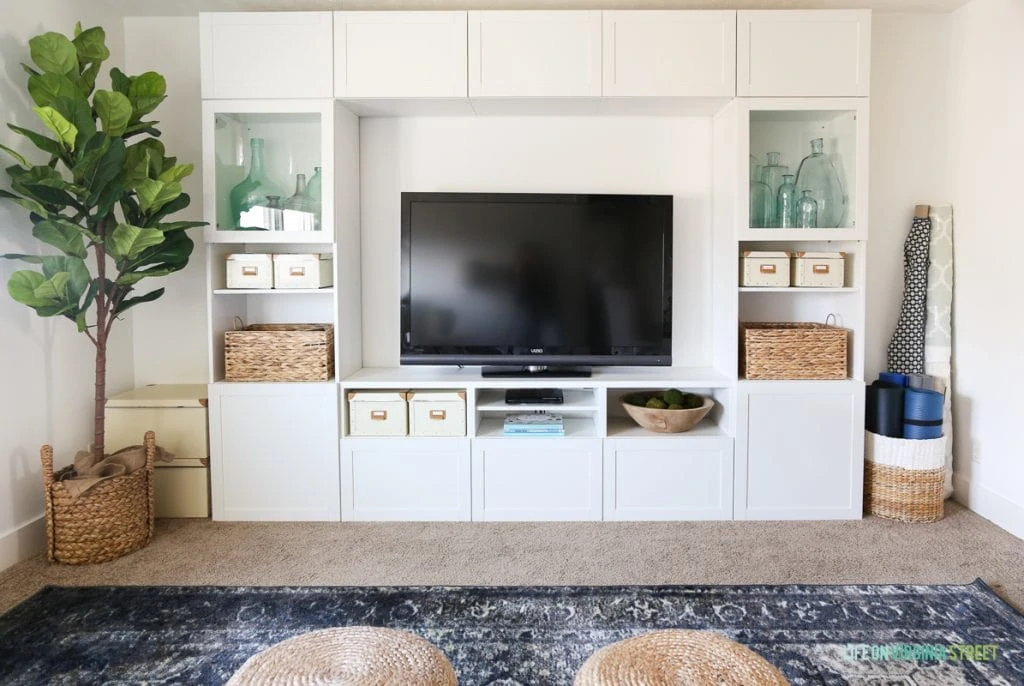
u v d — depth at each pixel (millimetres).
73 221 2605
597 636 2068
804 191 3055
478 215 3203
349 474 3062
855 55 2941
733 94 2963
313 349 3055
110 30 3215
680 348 3438
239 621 2162
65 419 2941
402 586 2414
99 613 2213
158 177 2768
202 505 3109
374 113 3283
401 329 3225
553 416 3273
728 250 3107
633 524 3025
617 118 3373
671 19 2945
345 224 3174
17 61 2652
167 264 2859
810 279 3037
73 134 2400
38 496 2775
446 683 1345
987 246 3035
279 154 3059
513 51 2963
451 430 3064
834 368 3051
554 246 3213
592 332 3236
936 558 2629
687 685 1297
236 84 2979
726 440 3033
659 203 3213
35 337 2758
